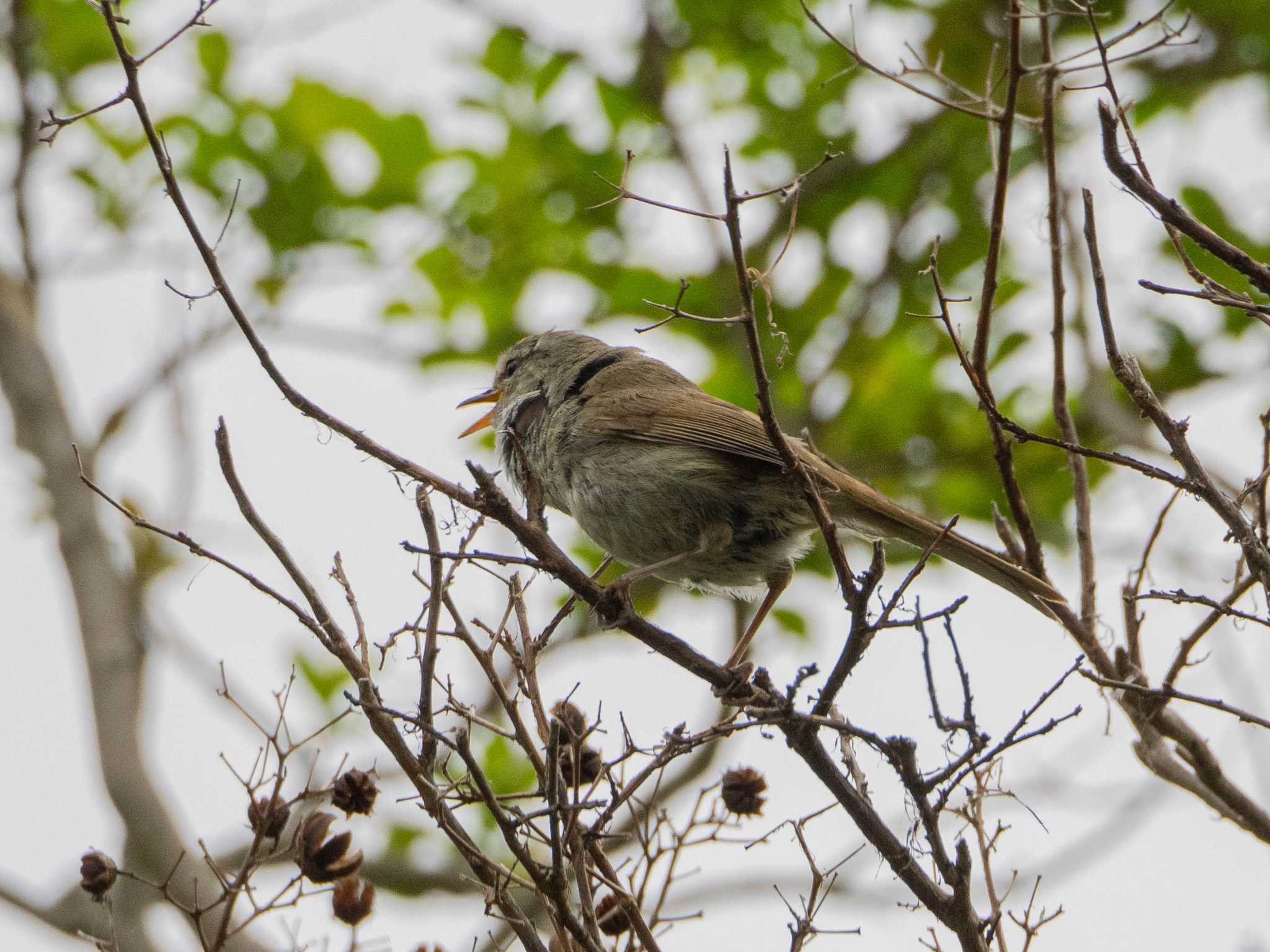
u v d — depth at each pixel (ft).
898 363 46.57
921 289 46.78
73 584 45.65
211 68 47.06
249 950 37.06
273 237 46.98
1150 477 20.53
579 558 43.09
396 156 47.06
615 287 47.37
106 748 42.60
